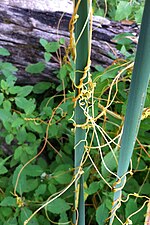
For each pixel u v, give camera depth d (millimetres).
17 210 401
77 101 302
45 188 407
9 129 430
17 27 472
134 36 469
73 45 279
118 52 487
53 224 437
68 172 417
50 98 474
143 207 417
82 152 336
